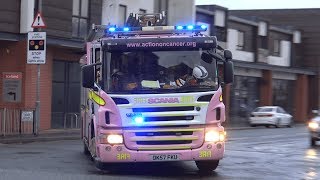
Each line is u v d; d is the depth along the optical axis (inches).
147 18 502.3
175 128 398.9
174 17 1235.2
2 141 743.7
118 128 398.3
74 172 439.2
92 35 504.7
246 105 1630.2
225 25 1534.2
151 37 408.8
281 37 1835.6
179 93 399.9
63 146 691.4
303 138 925.8
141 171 452.1
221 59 411.5
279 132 1136.2
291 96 1888.5
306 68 1951.3
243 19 1616.6
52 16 947.3
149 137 397.4
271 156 600.7
